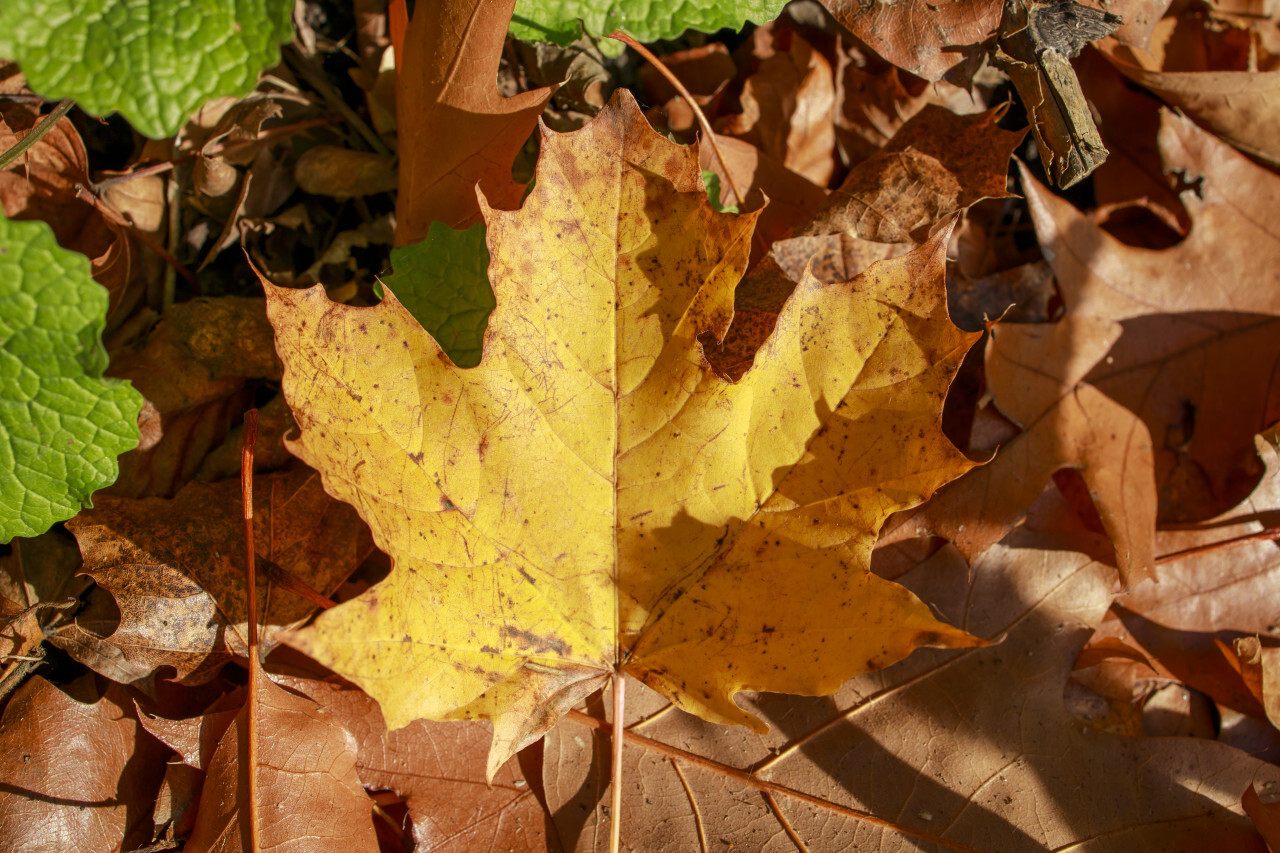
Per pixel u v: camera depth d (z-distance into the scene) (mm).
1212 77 439
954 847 392
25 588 400
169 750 392
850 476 369
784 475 371
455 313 401
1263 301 443
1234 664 424
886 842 391
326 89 446
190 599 390
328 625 339
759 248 438
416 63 403
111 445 380
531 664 372
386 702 348
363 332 353
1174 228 461
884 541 415
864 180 424
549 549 371
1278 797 407
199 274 439
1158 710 429
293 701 382
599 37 410
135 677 388
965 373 438
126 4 355
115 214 413
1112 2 433
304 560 399
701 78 457
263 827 373
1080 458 425
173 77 356
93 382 370
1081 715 424
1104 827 399
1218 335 441
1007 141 417
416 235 418
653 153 356
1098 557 421
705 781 394
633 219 359
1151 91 460
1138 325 437
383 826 404
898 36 416
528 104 397
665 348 364
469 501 363
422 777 391
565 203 357
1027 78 417
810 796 393
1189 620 432
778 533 373
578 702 382
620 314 363
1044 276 443
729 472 371
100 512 391
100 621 395
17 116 411
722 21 412
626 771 394
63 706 382
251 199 436
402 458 357
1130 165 463
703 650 377
